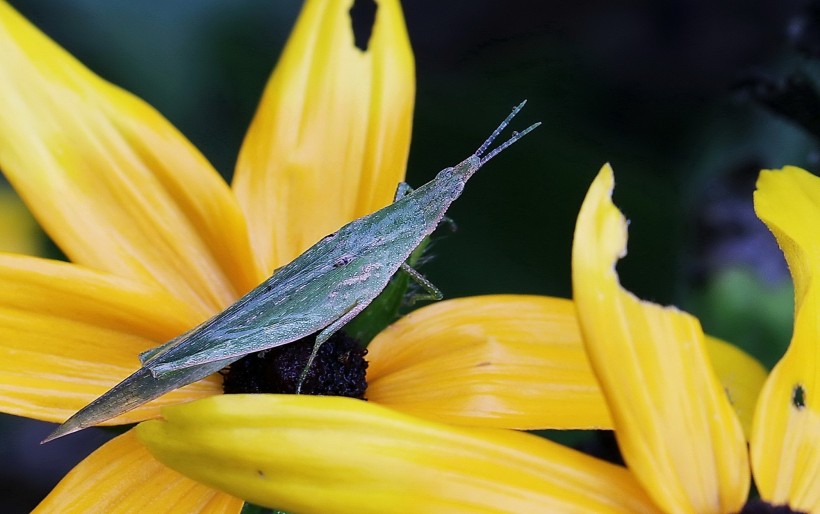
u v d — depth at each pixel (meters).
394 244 0.18
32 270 0.17
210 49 0.22
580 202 0.21
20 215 0.22
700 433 0.16
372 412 0.15
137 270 0.18
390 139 0.19
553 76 0.23
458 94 0.22
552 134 0.22
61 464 0.24
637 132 0.23
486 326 0.18
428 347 0.18
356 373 0.18
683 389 0.16
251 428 0.15
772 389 0.16
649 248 0.21
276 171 0.19
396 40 0.19
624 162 0.22
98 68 0.22
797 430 0.16
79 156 0.18
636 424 0.16
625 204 0.21
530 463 0.16
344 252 0.18
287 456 0.15
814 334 0.16
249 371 0.18
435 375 0.18
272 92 0.19
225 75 0.22
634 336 0.16
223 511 0.17
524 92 0.22
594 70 0.24
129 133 0.18
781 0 0.25
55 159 0.18
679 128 0.23
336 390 0.18
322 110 0.19
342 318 0.17
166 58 0.22
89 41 0.22
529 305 0.18
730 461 0.16
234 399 0.15
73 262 0.18
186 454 0.15
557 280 0.21
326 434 0.15
